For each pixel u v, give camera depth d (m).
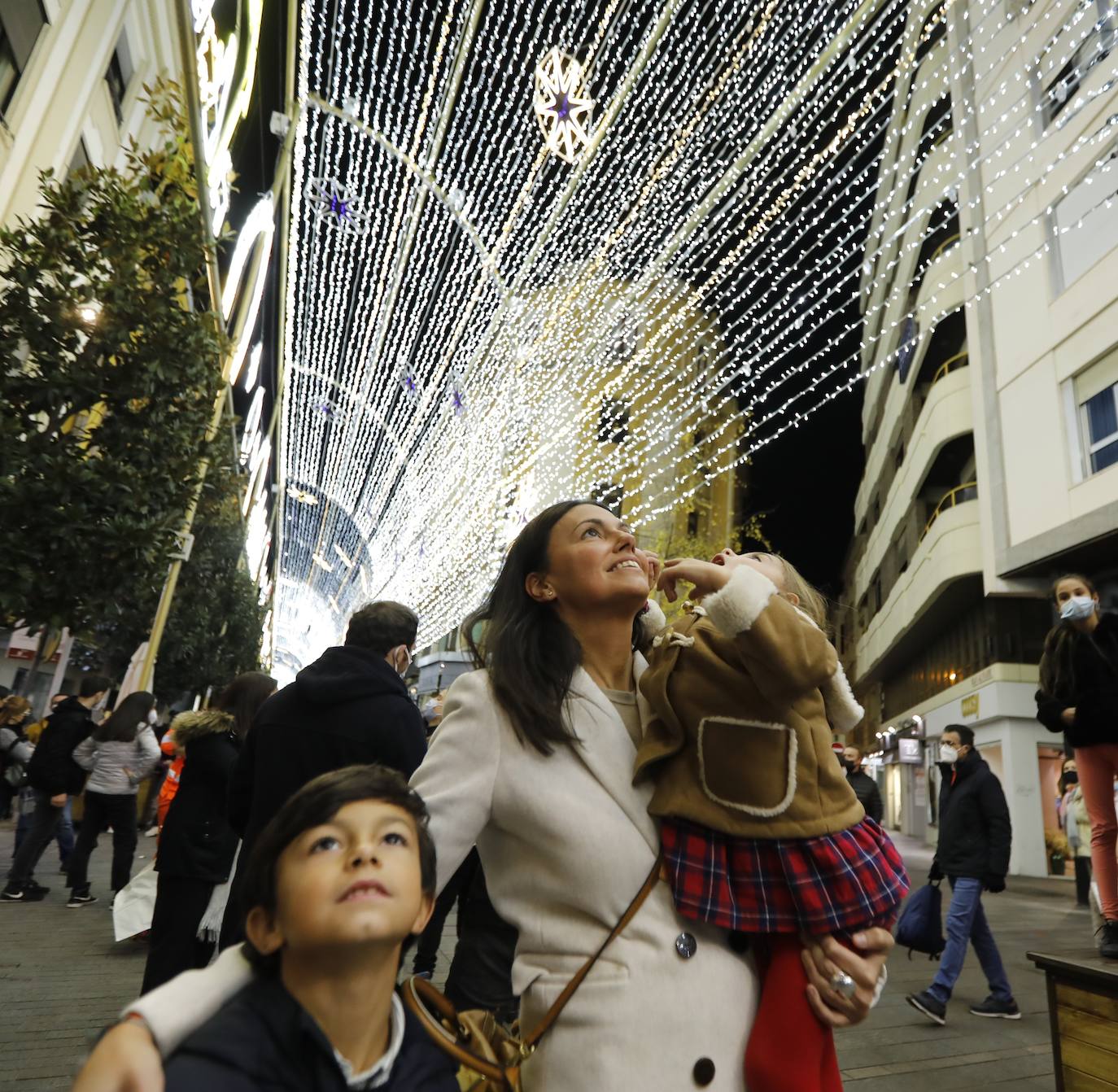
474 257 14.93
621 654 1.53
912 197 24.75
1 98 8.56
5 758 9.00
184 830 3.64
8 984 4.56
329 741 2.45
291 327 19.20
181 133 7.70
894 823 29.36
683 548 29.14
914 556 23.27
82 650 17.72
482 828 1.35
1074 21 7.46
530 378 23.06
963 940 4.75
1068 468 14.60
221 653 20.98
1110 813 3.51
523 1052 1.19
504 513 24.98
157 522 6.31
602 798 1.30
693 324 23.75
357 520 33.06
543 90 10.88
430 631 31.92
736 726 1.26
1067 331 14.62
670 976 1.19
